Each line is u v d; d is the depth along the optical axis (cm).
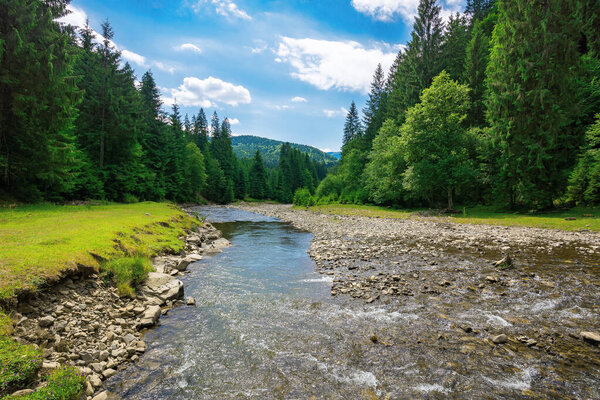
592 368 533
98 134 3612
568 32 2622
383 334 685
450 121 3397
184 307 875
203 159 7569
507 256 1202
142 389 503
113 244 1084
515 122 2798
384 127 5012
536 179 2788
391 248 1645
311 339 675
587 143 2617
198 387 509
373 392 490
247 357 604
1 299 578
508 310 789
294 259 1516
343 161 7244
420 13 4709
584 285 954
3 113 2069
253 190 10075
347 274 1191
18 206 2078
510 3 2933
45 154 2283
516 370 535
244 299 938
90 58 3697
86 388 472
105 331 671
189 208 6022
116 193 3778
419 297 905
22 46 1931
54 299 689
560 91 2623
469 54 4147
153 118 5288
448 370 541
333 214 4100
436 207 4066
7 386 413
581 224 2048
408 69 5250
